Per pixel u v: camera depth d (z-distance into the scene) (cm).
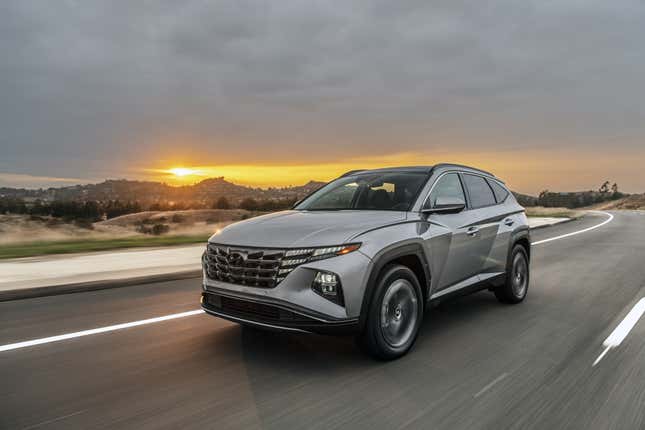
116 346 412
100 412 288
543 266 880
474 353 394
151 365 367
